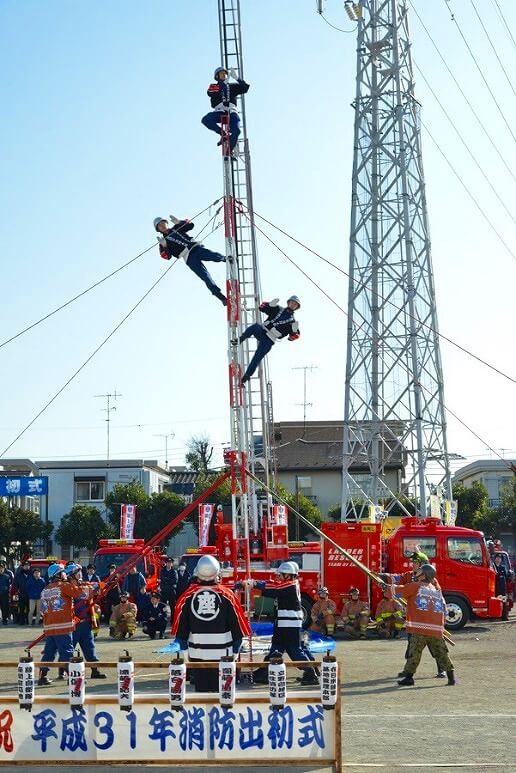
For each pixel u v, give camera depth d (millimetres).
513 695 15758
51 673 19375
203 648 12078
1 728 10438
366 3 45188
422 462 41000
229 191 19781
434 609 17016
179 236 19156
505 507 74750
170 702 10320
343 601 27125
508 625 29531
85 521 74938
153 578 35938
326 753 10195
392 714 13945
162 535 19219
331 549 27312
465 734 12430
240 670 16656
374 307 44062
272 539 26266
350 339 44344
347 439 44125
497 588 31047
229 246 19484
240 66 28328
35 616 32812
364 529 27156
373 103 44781
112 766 10680
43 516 84188
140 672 19219
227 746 10281
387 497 45562
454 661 20516
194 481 90375
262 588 18500
